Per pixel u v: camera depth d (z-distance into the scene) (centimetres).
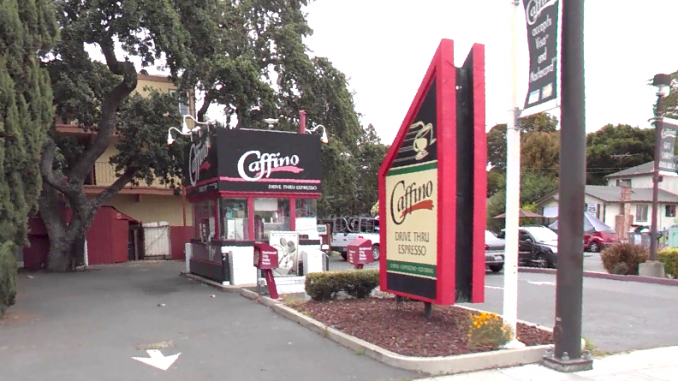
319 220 2872
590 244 2733
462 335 642
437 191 648
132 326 820
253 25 2197
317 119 2227
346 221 2389
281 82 2183
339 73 2273
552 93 557
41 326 829
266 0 2222
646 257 1406
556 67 553
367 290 967
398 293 735
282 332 752
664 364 580
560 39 566
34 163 935
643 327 773
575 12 557
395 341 631
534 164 4594
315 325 753
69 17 1634
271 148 1321
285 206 1344
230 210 1291
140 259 2306
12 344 711
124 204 2473
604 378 530
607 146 4962
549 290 1186
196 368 587
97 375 567
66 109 1697
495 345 592
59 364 611
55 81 1631
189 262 1566
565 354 557
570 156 561
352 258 1070
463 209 657
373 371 560
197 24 1714
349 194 2902
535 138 4650
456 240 653
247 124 1909
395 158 750
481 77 652
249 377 551
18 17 922
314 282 926
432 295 658
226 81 1797
